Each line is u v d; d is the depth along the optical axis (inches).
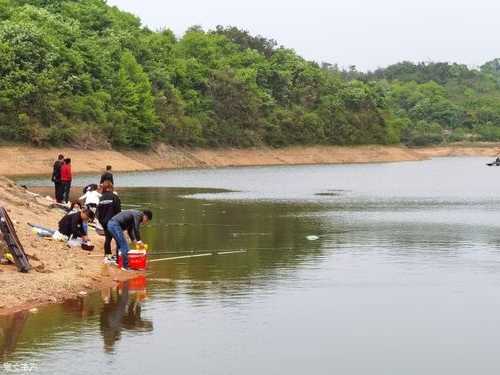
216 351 422.0
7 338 439.5
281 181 2396.7
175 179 2453.2
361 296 558.9
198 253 768.3
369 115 5423.2
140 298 546.0
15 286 541.3
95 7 4222.4
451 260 729.0
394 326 476.1
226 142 4362.7
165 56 4480.8
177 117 4015.8
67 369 387.5
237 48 5457.7
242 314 502.9
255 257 741.9
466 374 388.2
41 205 971.9
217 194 1707.7
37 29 3316.9
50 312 498.6
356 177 2738.7
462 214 1238.9
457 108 7298.2
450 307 526.9
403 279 625.9
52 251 665.6
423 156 5743.1
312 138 4884.4
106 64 3722.9
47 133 3014.3
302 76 5315.0
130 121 3595.0
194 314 501.4
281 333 458.3
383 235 931.3
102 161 3120.1
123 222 659.4
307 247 818.8
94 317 488.7
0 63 3093.0
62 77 3376.0
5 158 2802.7
